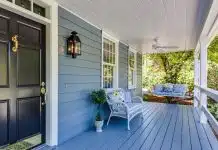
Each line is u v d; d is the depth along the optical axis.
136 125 4.48
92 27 4.32
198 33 4.93
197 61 7.67
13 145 2.52
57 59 3.13
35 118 2.86
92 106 4.30
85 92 4.02
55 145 3.06
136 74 8.20
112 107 4.49
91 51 4.28
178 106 7.38
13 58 2.50
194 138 3.56
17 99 2.55
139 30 4.77
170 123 4.67
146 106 7.35
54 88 3.05
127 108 4.23
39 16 2.75
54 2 3.05
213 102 6.82
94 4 3.13
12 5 2.34
